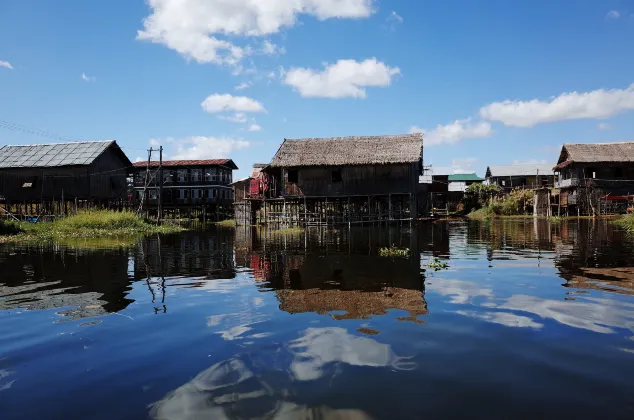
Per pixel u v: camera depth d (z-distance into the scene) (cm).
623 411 285
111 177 3831
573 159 3669
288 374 356
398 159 2827
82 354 411
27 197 3491
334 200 3145
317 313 552
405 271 890
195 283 796
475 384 330
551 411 287
